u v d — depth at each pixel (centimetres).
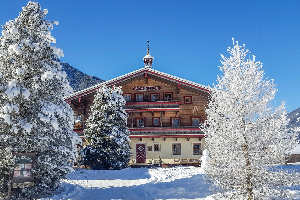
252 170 963
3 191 1366
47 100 1509
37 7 1545
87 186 1759
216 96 1092
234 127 993
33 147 1396
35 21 1514
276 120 970
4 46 1455
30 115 1432
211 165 1041
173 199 1306
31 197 1374
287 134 975
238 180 980
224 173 998
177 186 1574
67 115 1576
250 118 1006
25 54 1430
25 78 1464
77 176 2152
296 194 1143
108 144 2811
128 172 2358
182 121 3591
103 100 2967
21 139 1385
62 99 1578
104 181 1947
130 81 3725
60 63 1591
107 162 2728
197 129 3450
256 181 961
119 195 1397
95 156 2756
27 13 1521
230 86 1045
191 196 1343
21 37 1474
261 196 956
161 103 3553
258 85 1030
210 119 1058
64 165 1522
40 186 1416
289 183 954
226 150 986
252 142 972
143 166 3200
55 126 1414
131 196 1370
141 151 3528
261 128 982
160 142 3541
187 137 3478
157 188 1544
